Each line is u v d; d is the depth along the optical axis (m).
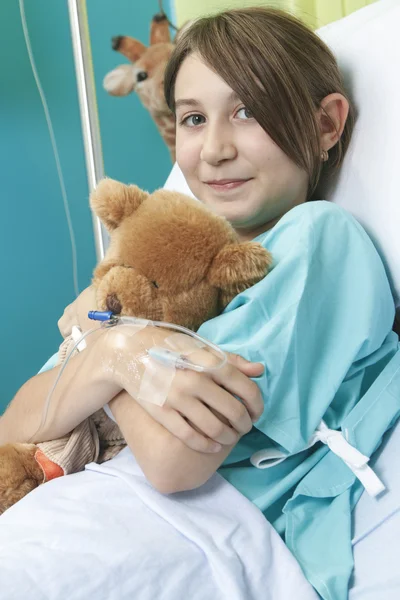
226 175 0.95
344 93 1.01
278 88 0.93
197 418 0.67
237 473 0.77
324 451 0.79
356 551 0.70
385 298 0.85
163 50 2.07
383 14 1.03
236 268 0.74
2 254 2.14
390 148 0.91
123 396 0.77
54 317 2.24
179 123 1.02
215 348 0.71
